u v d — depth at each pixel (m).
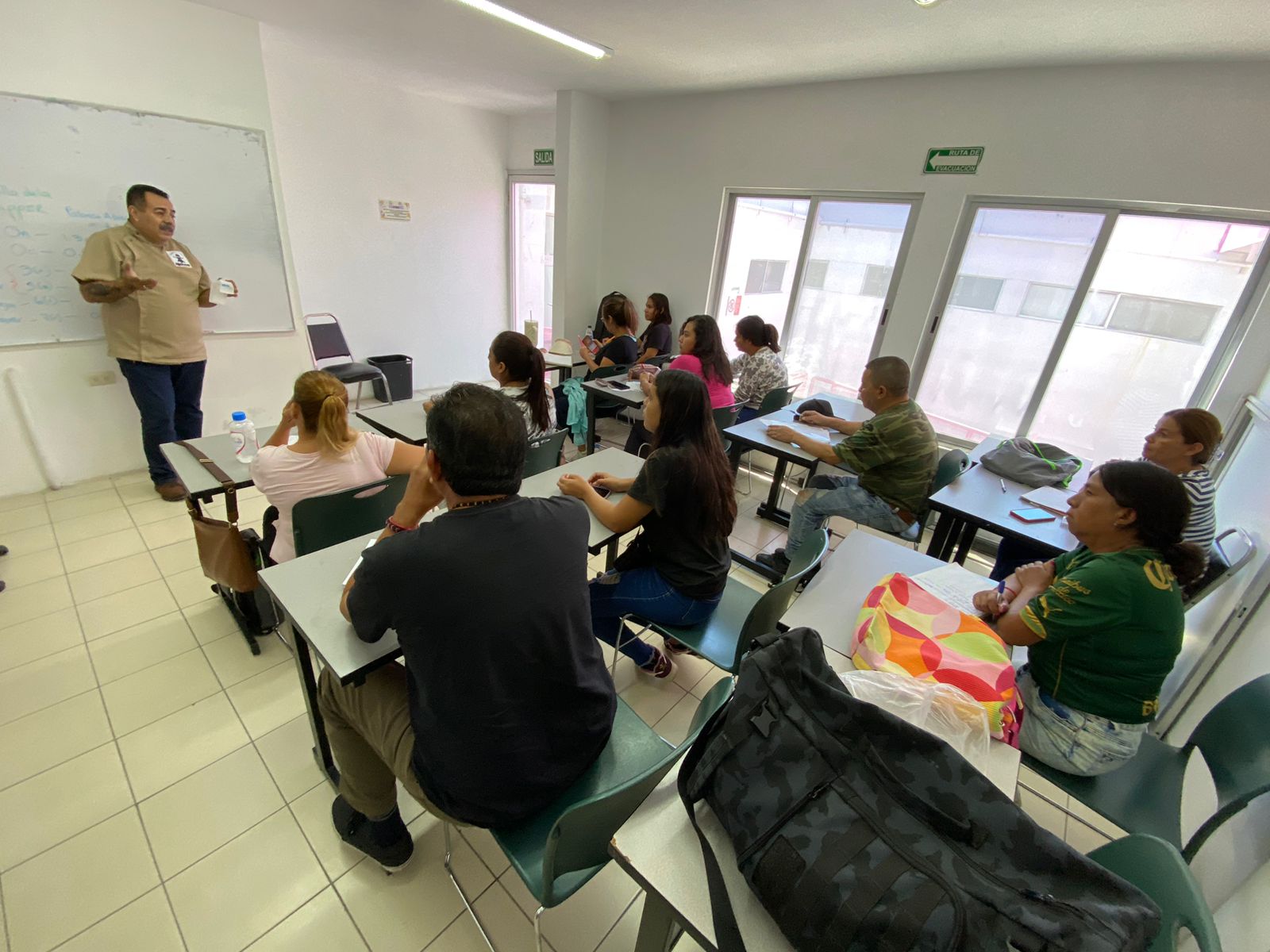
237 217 3.26
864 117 3.37
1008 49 2.58
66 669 1.87
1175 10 2.00
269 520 1.98
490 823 0.98
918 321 3.46
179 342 2.91
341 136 4.27
